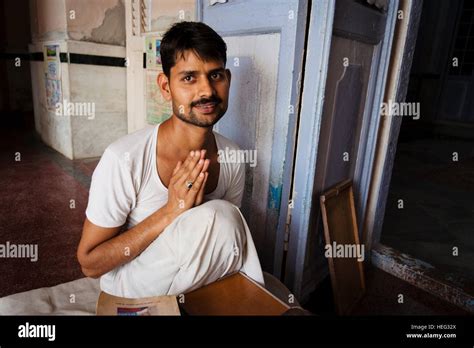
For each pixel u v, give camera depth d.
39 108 4.09
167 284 1.00
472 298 1.56
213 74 0.96
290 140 1.36
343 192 1.61
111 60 3.42
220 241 0.98
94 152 3.57
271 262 1.54
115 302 0.98
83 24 3.19
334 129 1.44
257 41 1.42
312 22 1.23
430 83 6.21
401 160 4.25
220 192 1.25
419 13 1.61
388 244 2.13
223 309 0.98
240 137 1.58
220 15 1.57
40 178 2.91
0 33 5.30
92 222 1.00
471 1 5.75
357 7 1.32
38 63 3.85
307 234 1.44
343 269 1.54
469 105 5.97
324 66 1.22
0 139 4.14
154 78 2.89
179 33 0.94
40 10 3.57
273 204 1.47
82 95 3.34
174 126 1.03
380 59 1.60
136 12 3.03
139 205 1.07
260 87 1.44
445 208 2.78
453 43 5.99
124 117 3.66
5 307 1.21
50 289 1.35
